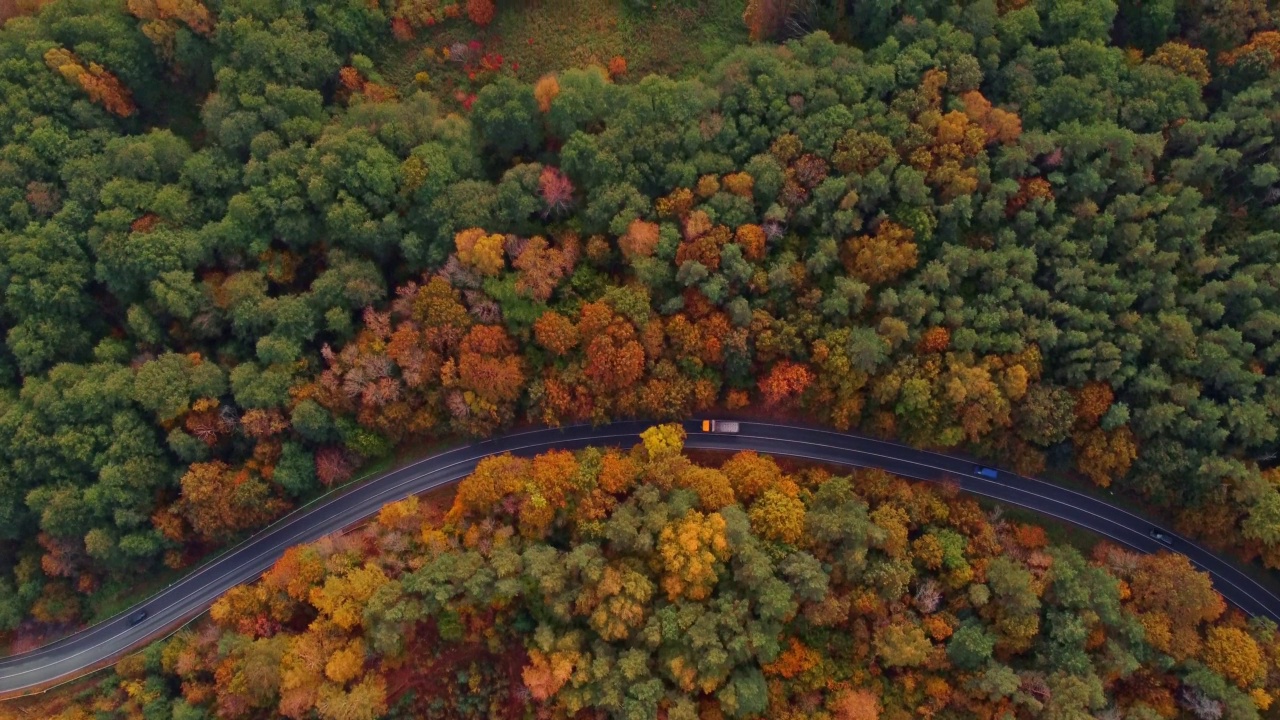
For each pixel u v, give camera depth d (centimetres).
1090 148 7481
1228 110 7700
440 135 8288
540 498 7600
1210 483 7331
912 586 7762
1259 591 8031
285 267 8281
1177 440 7406
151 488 8112
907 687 7481
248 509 8219
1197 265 7512
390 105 8306
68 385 7869
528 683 7406
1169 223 7481
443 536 7856
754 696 7175
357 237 8044
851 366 7562
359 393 8050
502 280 7975
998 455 8150
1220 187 7850
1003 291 7462
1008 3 8031
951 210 7500
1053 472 8338
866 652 7612
